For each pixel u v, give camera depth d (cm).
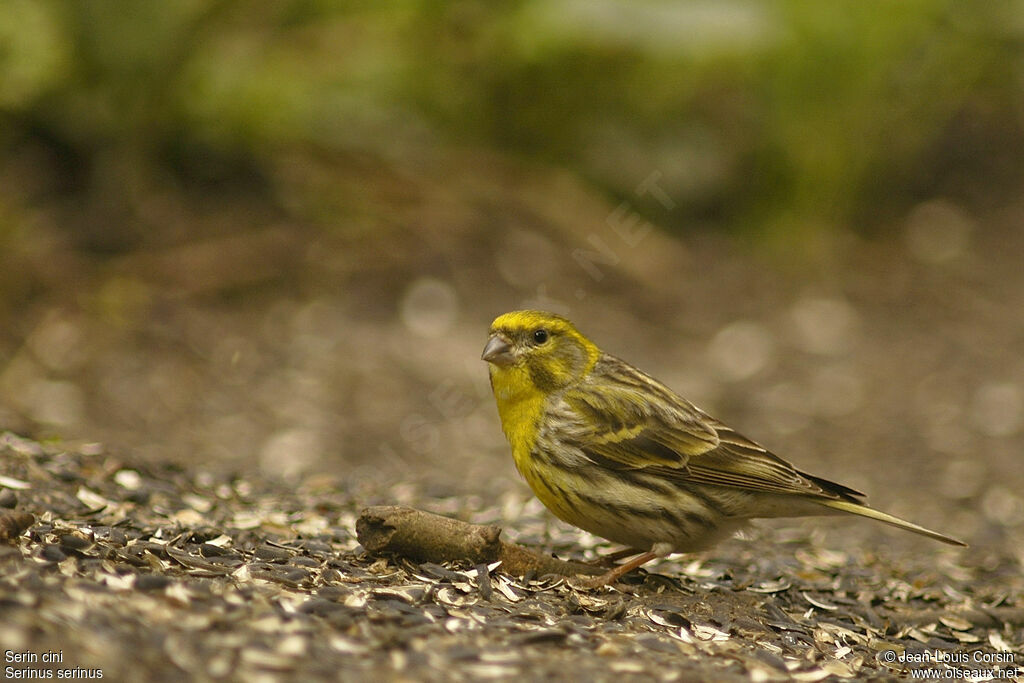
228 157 1647
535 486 746
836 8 1788
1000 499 1169
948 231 1950
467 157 1756
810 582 783
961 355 1600
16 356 1319
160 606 514
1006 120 2227
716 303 1681
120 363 1338
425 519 653
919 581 805
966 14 1908
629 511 727
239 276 1515
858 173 1892
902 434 1370
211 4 1528
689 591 712
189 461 1036
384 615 558
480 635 555
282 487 926
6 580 509
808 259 1819
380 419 1307
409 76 1741
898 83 1906
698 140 1845
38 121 1540
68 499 727
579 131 1800
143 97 1532
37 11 1477
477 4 1705
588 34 1634
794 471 730
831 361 1569
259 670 465
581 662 535
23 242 1448
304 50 1695
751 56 1748
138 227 1535
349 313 1503
